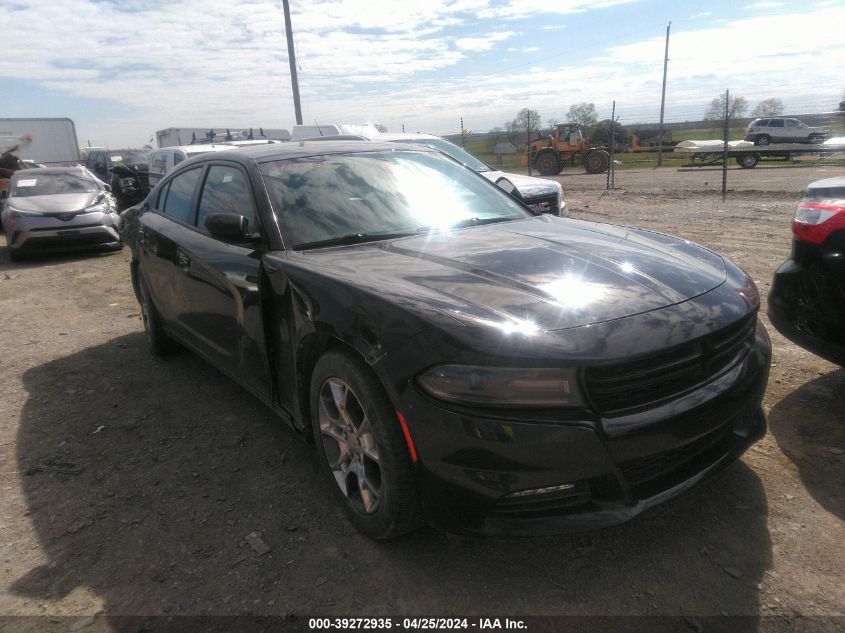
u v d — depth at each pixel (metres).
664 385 2.13
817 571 2.21
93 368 4.71
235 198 3.40
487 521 2.06
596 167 25.64
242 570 2.39
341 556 2.44
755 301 2.55
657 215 11.17
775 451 2.99
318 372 2.58
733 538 2.41
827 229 2.94
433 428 2.06
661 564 2.30
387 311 2.22
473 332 2.03
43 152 22.41
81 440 3.53
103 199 10.72
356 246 2.98
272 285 2.86
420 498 2.20
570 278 2.42
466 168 4.06
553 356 1.96
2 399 4.18
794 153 22.95
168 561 2.46
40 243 9.74
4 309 6.80
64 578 2.39
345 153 3.71
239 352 3.27
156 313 4.63
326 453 2.67
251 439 3.46
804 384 3.68
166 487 3.00
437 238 3.06
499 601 2.18
